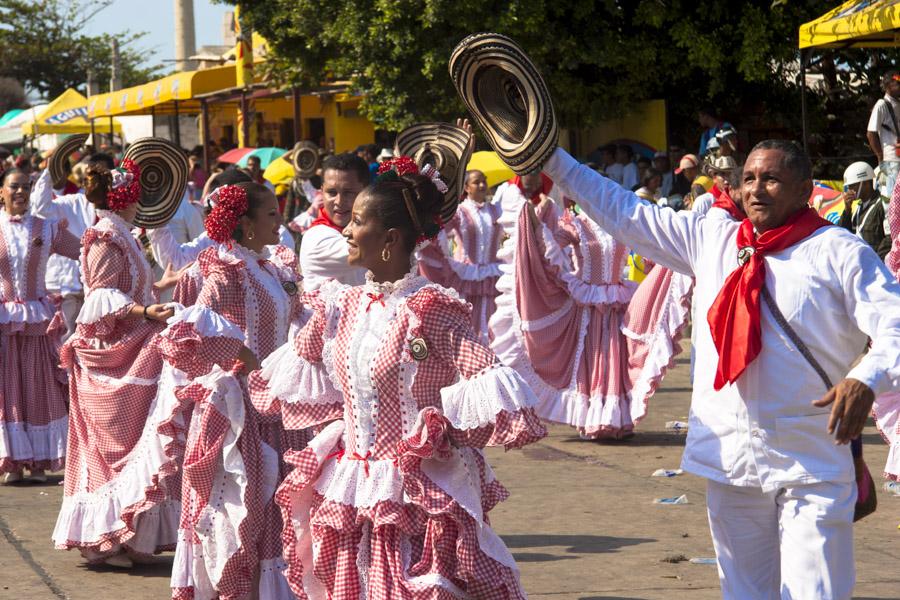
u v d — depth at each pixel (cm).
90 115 2856
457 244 1081
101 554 619
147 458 591
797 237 393
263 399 425
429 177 406
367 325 391
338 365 396
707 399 407
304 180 1419
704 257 414
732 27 1794
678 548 626
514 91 433
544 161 422
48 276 921
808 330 388
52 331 837
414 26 1783
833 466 391
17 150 3369
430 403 388
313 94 2406
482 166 1616
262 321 516
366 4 1817
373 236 394
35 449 826
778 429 392
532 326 905
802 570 392
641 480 788
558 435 958
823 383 391
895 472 677
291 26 2005
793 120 1914
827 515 389
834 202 1350
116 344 604
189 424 569
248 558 495
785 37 1789
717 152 1184
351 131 2747
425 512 384
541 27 1742
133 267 617
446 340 380
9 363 824
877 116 1325
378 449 389
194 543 506
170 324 490
